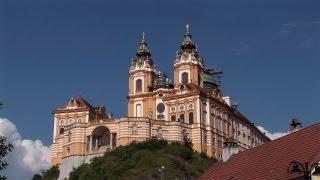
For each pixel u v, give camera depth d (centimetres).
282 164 5334
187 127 17100
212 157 16825
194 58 18775
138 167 14975
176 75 18850
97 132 17038
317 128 5400
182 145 16525
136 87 19375
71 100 19650
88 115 19300
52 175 17488
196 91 17362
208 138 17162
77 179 15888
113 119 16875
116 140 16638
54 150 18338
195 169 15300
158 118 18575
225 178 6200
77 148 16912
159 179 14312
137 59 19750
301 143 5422
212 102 17850
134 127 16575
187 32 19400
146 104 19000
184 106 17500
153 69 19700
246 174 5838
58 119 19450
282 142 5816
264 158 5859
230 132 18625
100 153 16575
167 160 15088
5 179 5062
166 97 17912
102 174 15088
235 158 6619
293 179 4894
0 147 5166
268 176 5334
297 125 7044
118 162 15400
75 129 17125
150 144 16162
